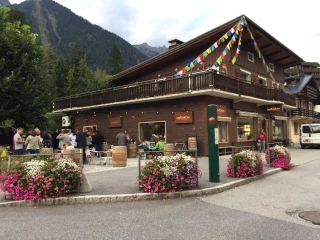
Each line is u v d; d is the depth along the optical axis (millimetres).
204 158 15227
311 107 41375
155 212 5738
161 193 6832
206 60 19516
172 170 6938
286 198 6848
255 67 23156
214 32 18156
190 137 16406
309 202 6441
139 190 7191
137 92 18906
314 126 23797
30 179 6578
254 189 7887
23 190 6605
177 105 17578
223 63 17875
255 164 9297
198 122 16547
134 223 5051
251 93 18891
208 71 15430
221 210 5844
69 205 6422
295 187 8133
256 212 5695
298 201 6547
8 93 18859
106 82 25797
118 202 6605
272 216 5430
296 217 5363
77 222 5145
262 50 23703
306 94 33875
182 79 16500
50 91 22797
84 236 4430
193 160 7480
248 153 9492
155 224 4988
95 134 16656
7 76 19219
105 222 5125
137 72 23359
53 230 4723
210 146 8328
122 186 7727
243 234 4480
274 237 4352
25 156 6945
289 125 31688
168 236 4410
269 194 7281
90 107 22141
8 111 18391
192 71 19734
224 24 17844
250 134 20750
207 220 5188
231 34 18125
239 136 19344
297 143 33906
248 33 19781
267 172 10195
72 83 40438
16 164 6832
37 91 20266
